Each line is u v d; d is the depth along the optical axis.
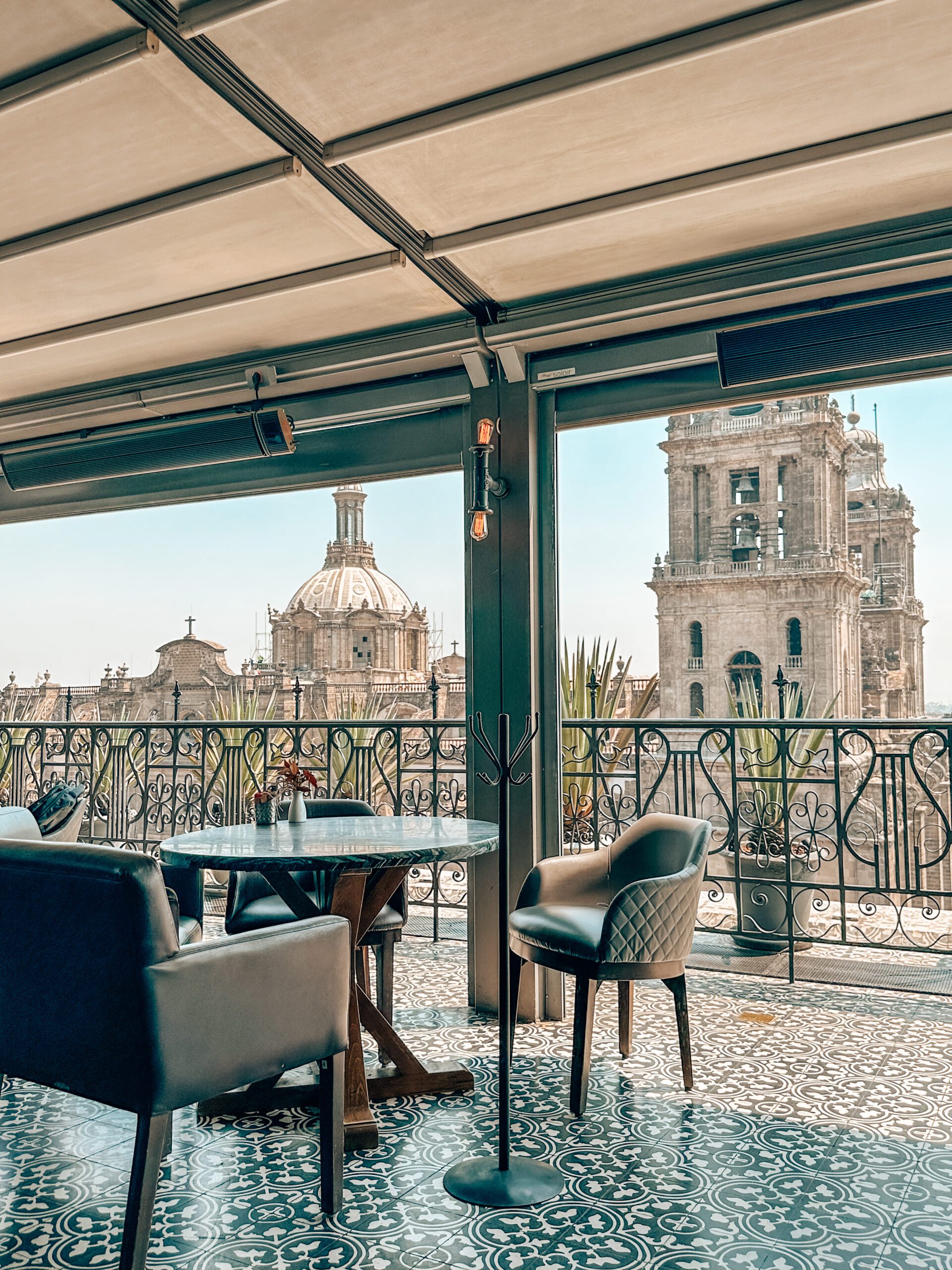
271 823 2.95
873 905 4.28
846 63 2.01
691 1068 2.82
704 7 1.85
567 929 2.73
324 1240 1.98
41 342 3.69
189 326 3.59
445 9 1.83
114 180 2.50
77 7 1.83
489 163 2.42
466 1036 3.34
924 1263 1.89
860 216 2.75
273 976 1.93
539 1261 1.90
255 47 1.93
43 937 1.83
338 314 3.47
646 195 2.57
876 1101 2.76
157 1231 2.01
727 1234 2.01
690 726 4.49
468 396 3.76
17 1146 2.48
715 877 4.70
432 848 2.45
